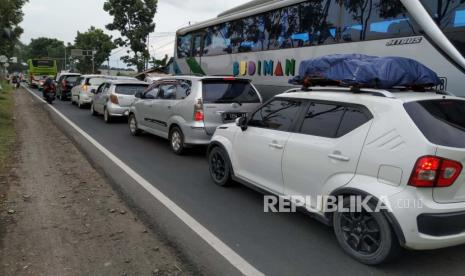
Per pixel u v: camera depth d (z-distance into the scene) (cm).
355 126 437
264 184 567
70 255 428
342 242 443
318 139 474
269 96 1103
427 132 387
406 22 725
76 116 1706
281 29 1048
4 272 391
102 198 611
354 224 430
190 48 1550
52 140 1097
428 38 682
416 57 706
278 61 1059
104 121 1543
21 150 947
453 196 394
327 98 486
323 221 468
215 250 447
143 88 1495
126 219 530
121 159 884
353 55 524
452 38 648
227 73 1299
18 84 4331
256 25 1150
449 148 380
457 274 407
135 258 425
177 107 934
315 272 405
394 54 747
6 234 476
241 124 615
